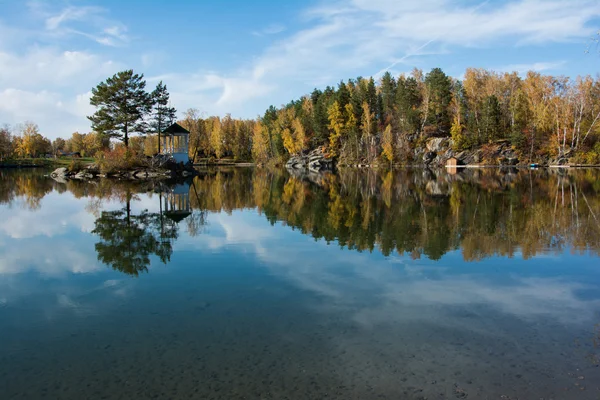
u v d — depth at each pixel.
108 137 54.22
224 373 5.24
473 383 5.01
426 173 60.12
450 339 6.25
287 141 100.62
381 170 74.44
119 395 4.82
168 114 57.59
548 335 6.41
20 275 10.00
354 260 10.96
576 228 15.17
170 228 16.02
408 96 90.00
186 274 9.84
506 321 6.96
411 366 5.41
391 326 6.73
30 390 4.97
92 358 5.75
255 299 8.05
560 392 4.82
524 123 81.56
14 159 90.06
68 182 42.06
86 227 16.39
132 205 23.30
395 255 11.47
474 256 11.30
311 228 15.73
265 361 5.55
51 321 7.14
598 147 69.31
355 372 5.25
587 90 73.56
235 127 124.12
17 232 15.43
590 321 6.98
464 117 89.06
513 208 20.47
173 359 5.66
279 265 10.52
